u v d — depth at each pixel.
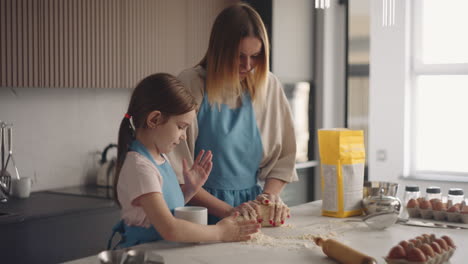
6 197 2.97
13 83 2.81
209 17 3.89
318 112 4.57
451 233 1.70
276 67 4.18
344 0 4.68
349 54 4.71
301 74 4.42
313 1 4.50
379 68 4.72
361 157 1.98
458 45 4.68
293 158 2.16
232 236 1.55
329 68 4.67
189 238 1.49
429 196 1.97
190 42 3.75
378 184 2.05
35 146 3.28
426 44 4.77
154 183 1.54
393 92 4.69
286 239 1.60
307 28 4.46
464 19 4.66
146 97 1.61
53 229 2.63
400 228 1.77
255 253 1.43
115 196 1.68
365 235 1.66
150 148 1.64
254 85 2.07
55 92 3.37
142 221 1.58
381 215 1.71
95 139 3.62
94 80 3.19
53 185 3.39
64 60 3.04
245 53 1.94
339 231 1.71
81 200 2.97
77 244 2.75
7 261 2.45
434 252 1.30
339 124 4.76
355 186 1.95
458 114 4.71
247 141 2.08
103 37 3.22
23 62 2.86
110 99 3.70
